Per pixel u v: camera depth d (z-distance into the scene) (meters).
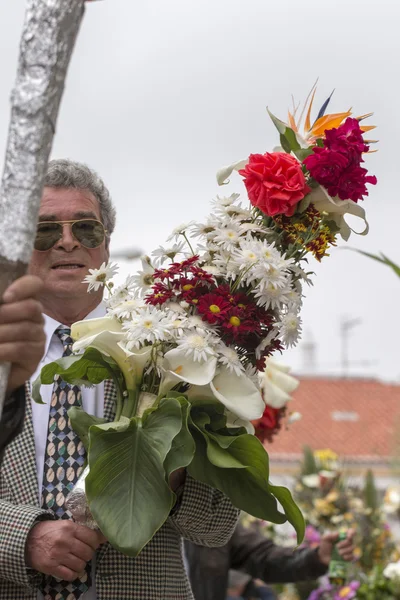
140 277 2.93
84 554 2.72
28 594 2.83
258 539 5.00
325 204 2.91
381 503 7.94
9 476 2.90
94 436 2.66
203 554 4.77
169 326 2.72
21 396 2.10
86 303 3.22
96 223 3.22
